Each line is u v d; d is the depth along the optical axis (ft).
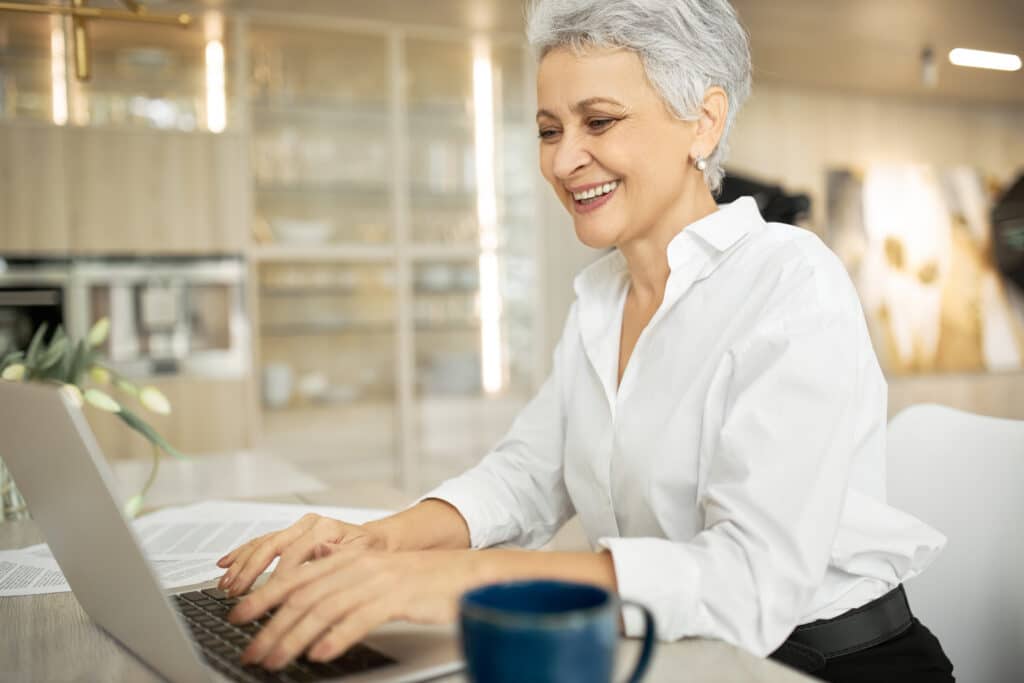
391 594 2.20
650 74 3.09
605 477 3.41
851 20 14.21
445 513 3.44
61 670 2.32
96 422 12.71
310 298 14.42
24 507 4.60
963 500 3.70
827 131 18.38
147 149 13.01
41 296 12.53
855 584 3.04
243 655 2.18
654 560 2.40
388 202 14.78
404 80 14.67
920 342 18.76
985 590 3.57
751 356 2.84
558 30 3.13
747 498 2.56
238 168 13.47
